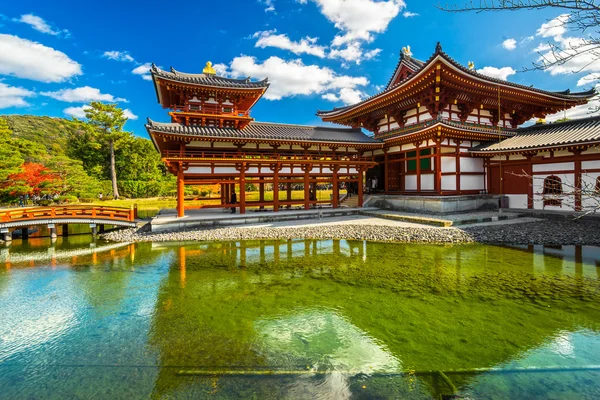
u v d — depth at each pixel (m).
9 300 9.41
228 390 5.04
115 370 5.71
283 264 12.94
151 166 60.22
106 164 56.38
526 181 22.14
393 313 7.89
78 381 5.42
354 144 26.64
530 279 10.31
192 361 5.94
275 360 5.90
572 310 7.84
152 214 30.00
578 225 17.62
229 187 30.38
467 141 24.89
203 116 23.78
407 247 15.44
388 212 24.58
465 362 5.68
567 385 4.97
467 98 24.53
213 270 12.27
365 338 6.65
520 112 28.17
